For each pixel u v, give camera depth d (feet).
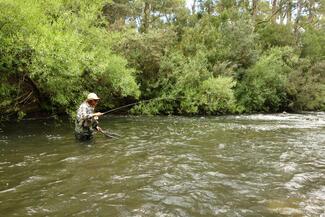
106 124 46.37
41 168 22.24
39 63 36.76
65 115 51.42
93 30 50.65
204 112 70.03
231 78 68.95
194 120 55.11
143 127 43.73
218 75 71.72
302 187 19.51
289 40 114.62
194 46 78.43
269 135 38.63
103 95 57.57
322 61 103.30
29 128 39.63
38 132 36.83
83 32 49.83
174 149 29.27
